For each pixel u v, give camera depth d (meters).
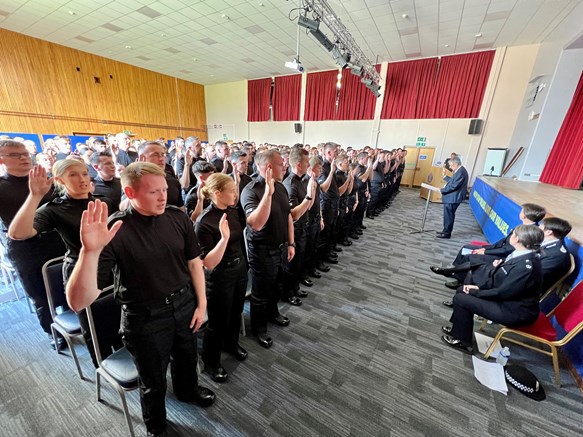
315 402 1.37
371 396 1.42
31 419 1.24
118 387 1.06
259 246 1.58
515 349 1.81
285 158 3.05
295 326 1.96
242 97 11.01
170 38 6.34
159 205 0.88
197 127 11.70
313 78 9.26
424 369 1.61
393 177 6.12
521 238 1.59
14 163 1.57
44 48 6.76
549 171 5.15
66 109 7.36
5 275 2.27
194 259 1.08
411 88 7.87
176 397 1.38
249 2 4.62
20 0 4.72
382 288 2.53
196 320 1.10
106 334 1.21
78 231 1.34
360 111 8.77
